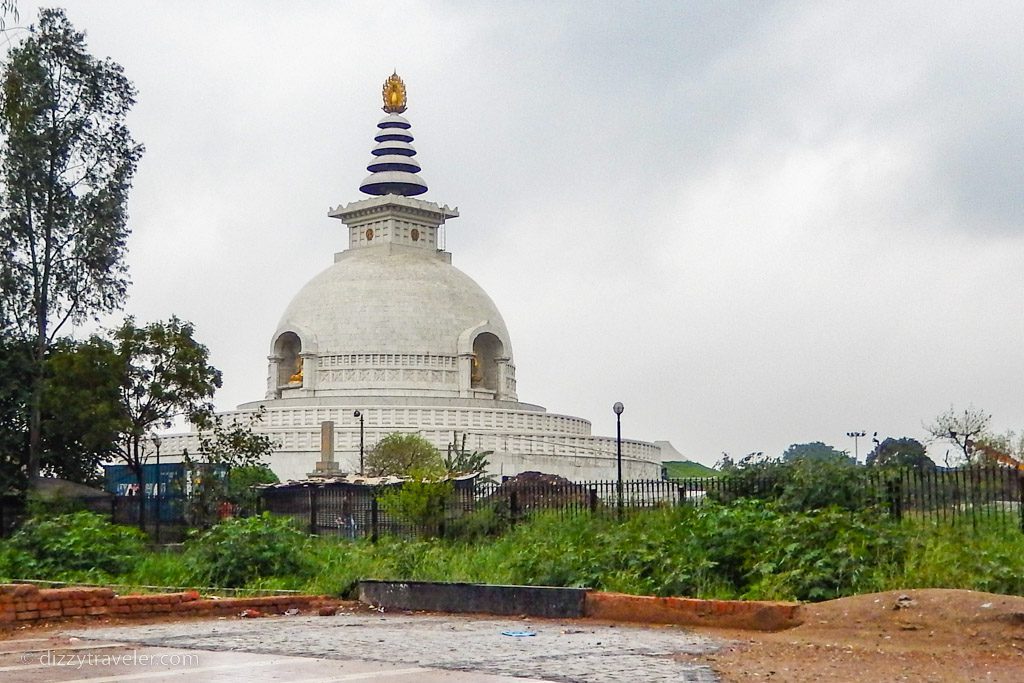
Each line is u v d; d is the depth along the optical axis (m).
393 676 16.02
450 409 114.19
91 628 24.00
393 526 45.84
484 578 31.50
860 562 24.86
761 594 25.14
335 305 127.62
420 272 131.12
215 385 73.38
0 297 65.00
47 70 66.06
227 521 37.00
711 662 17.56
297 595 30.31
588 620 25.00
